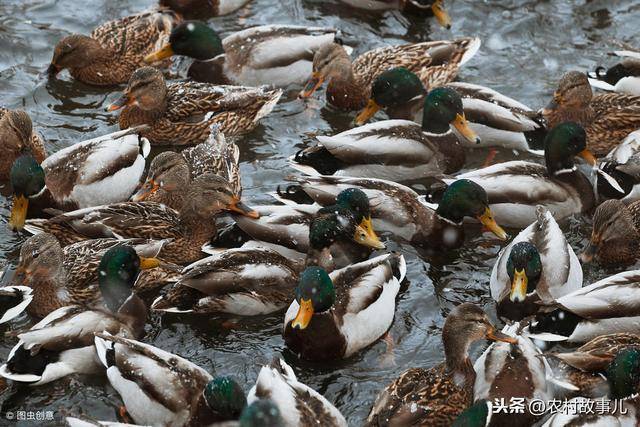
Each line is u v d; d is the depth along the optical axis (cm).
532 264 1385
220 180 1523
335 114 1919
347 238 1512
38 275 1409
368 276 1389
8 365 1273
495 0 2152
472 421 1148
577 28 2086
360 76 1920
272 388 1162
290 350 1380
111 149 1641
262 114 1861
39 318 1427
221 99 1836
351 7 2152
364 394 1318
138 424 1221
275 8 2155
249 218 1500
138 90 1802
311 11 2152
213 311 1427
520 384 1230
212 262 1406
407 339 1405
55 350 1284
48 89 1928
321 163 1716
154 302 1403
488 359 1266
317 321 1328
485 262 1555
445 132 1741
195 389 1209
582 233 1609
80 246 1466
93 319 1318
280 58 1947
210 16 2120
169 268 1496
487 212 1562
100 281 1381
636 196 1647
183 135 1830
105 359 1252
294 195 1622
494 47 2053
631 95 1836
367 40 2077
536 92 1939
